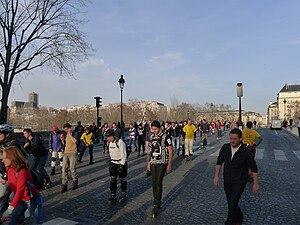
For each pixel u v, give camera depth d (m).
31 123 80.44
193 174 10.93
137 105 131.25
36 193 4.84
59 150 11.20
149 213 6.47
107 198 7.70
